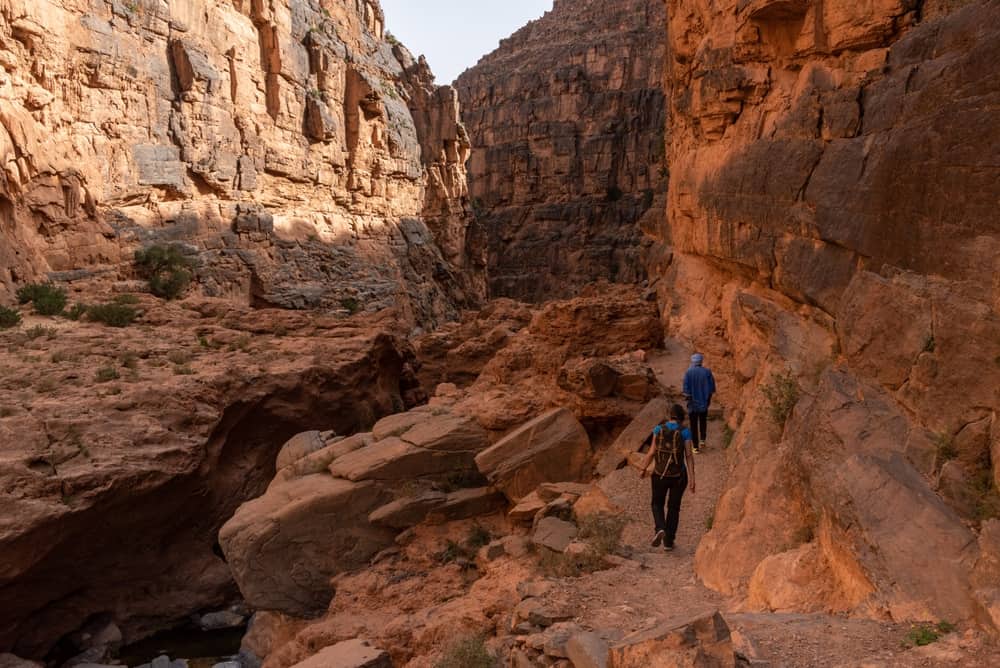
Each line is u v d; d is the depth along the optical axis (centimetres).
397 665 803
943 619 426
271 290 4366
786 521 672
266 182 4656
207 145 4000
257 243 4388
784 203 1141
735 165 1389
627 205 10331
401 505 1167
